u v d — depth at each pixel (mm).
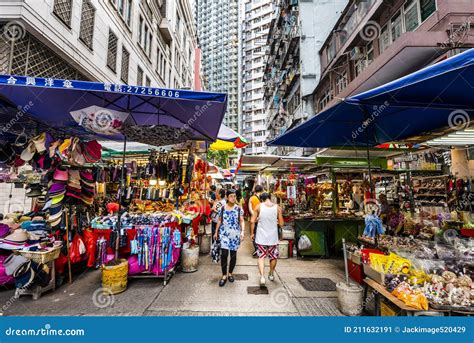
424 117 4270
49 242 3984
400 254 3293
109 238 4461
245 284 4230
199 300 3572
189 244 5191
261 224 4301
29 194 5211
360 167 7395
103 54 9977
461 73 2561
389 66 7926
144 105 4871
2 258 4027
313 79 19250
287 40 23297
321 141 5668
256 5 65750
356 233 6316
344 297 3115
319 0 20062
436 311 2350
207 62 100625
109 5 10609
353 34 12180
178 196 6145
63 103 4586
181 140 4879
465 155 9133
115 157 7664
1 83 3158
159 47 18641
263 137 61812
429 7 7621
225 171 14461
